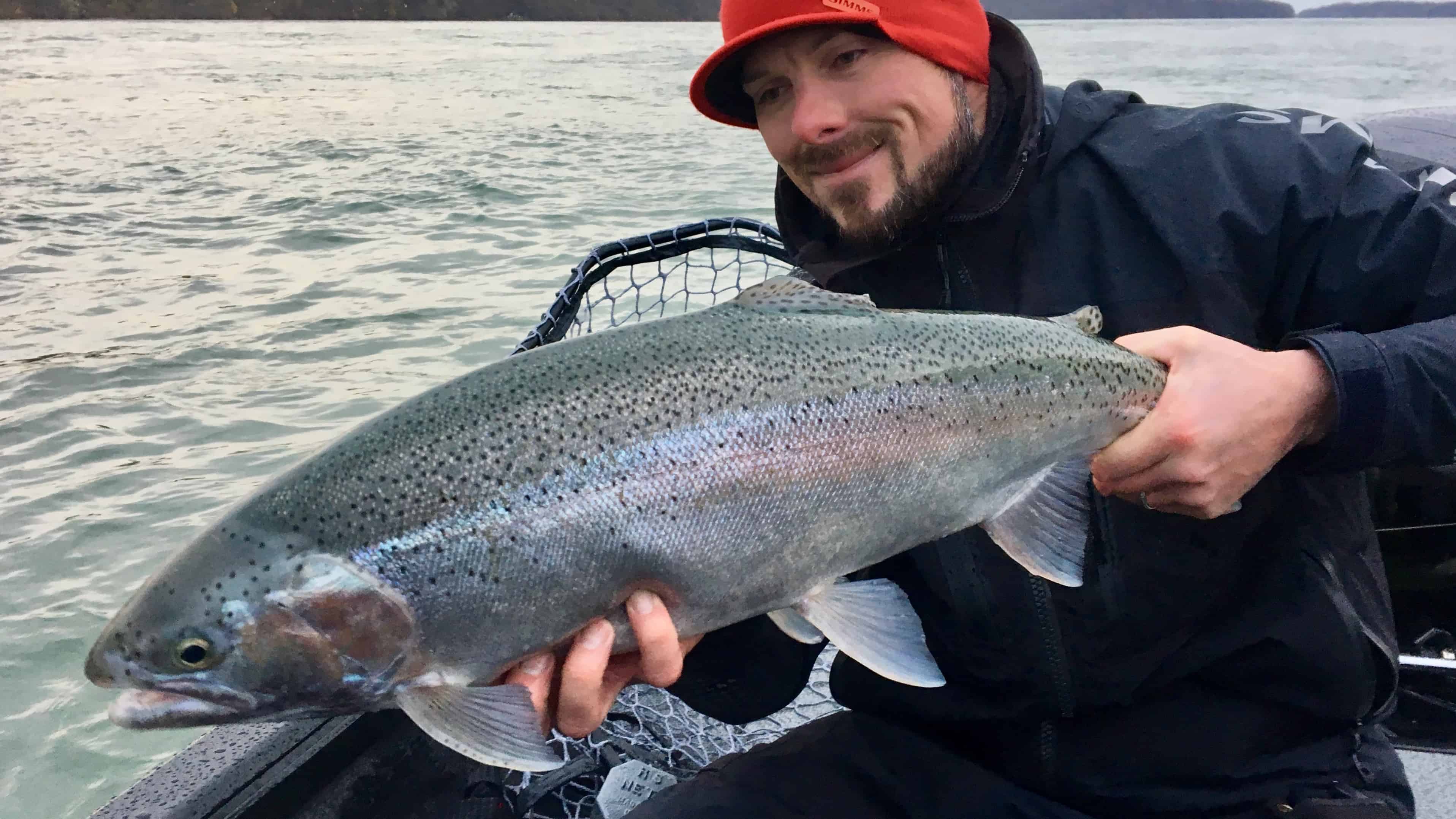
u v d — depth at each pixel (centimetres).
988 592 64
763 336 58
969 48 64
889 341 59
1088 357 62
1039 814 64
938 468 59
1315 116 64
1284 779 62
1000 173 65
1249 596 61
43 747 122
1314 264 60
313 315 276
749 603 57
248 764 72
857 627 58
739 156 530
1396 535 86
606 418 53
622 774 78
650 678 54
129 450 195
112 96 871
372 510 52
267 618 51
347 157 547
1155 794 63
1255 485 59
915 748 68
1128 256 63
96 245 360
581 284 93
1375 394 53
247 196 444
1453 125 106
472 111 772
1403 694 87
